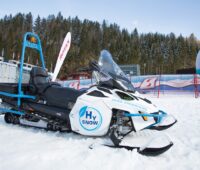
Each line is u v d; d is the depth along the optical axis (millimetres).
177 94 16062
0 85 4539
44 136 3619
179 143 3471
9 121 4484
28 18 84312
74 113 3492
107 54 3840
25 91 4344
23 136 3596
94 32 87938
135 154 2826
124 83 3662
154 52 89938
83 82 17141
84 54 71750
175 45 94188
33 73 4270
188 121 5375
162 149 2830
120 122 3234
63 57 9031
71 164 2539
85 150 2951
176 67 80688
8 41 63438
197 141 3646
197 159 2824
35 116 3975
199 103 9508
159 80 16625
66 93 3850
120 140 3082
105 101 3305
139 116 3223
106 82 3564
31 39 4586
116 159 2689
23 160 2605
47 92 4035
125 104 3230
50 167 2449
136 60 76312
